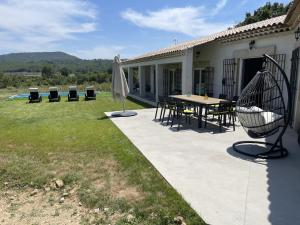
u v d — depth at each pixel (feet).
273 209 11.53
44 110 45.73
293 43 26.99
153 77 71.87
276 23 26.73
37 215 12.24
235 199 12.45
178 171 15.89
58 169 17.21
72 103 54.95
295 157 17.95
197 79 45.85
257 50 31.53
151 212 11.78
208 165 16.72
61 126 31.04
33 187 15.06
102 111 42.37
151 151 19.94
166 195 13.10
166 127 28.48
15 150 21.62
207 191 13.29
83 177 15.79
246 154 18.47
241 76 35.01
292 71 26.73
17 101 61.05
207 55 42.29
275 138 22.74
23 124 33.17
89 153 20.22
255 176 14.97
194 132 25.81
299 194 12.84
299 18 22.93
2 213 12.48
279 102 29.14
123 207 12.29
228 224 10.55
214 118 32.37
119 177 15.58
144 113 38.42
